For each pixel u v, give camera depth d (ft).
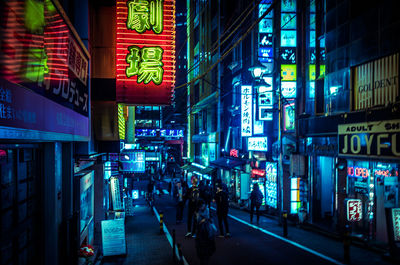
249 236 45.37
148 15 34.78
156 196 123.95
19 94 13.37
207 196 61.67
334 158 48.75
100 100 35.17
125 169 63.05
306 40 57.47
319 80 52.08
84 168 40.73
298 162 55.21
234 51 93.35
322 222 52.90
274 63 66.59
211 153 115.44
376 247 36.55
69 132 22.88
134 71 34.40
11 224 18.83
